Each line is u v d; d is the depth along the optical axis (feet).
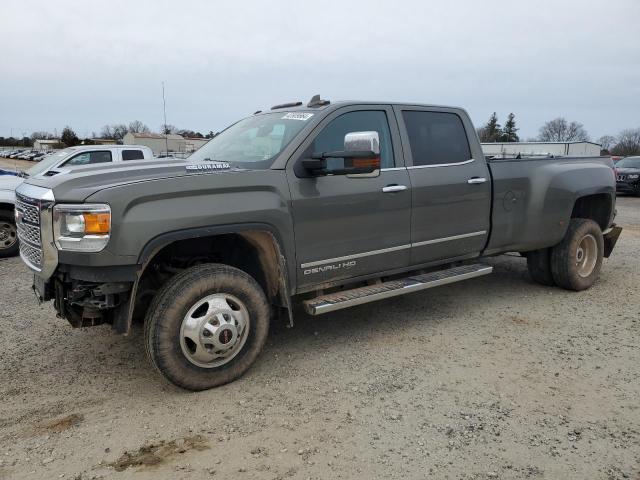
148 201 11.39
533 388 12.51
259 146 14.55
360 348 15.02
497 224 18.02
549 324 17.01
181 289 11.71
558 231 19.54
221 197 12.25
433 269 17.53
